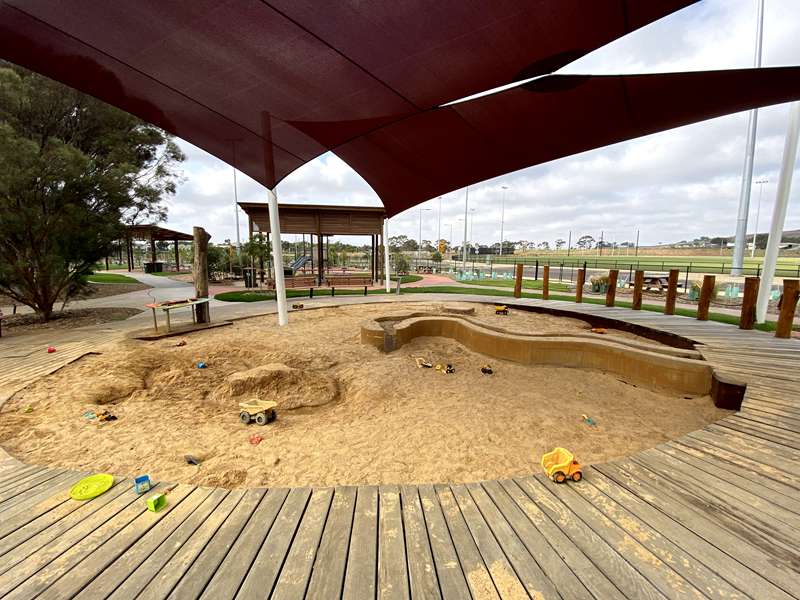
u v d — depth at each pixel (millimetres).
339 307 12664
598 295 15977
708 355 6223
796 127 8438
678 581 1937
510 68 4566
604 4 3439
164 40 4262
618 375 6074
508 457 3643
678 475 2920
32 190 9352
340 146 7289
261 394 5309
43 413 4363
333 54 4395
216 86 5129
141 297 15898
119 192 10812
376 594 1841
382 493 2676
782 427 3738
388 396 5355
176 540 2186
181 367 6156
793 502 2596
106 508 2477
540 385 5824
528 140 6949
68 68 4781
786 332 7348
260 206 21344
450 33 3975
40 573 1932
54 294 10656
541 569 2010
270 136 6617
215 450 3754
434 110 5824
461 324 8250
